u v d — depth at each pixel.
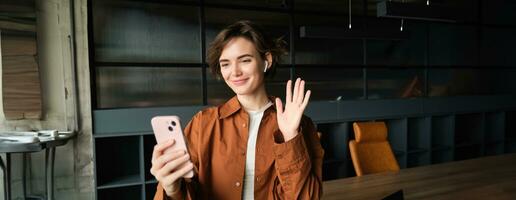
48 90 3.38
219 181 0.87
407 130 4.75
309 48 4.51
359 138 2.50
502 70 5.86
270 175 0.87
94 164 3.35
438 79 5.34
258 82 0.84
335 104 4.39
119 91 3.66
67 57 3.42
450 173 2.27
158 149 0.76
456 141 5.44
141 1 3.65
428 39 5.22
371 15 4.85
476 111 5.33
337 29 3.21
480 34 5.62
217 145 0.88
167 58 3.83
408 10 2.68
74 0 3.39
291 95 0.84
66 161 3.44
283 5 4.32
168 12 3.81
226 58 0.82
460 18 2.93
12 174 3.34
